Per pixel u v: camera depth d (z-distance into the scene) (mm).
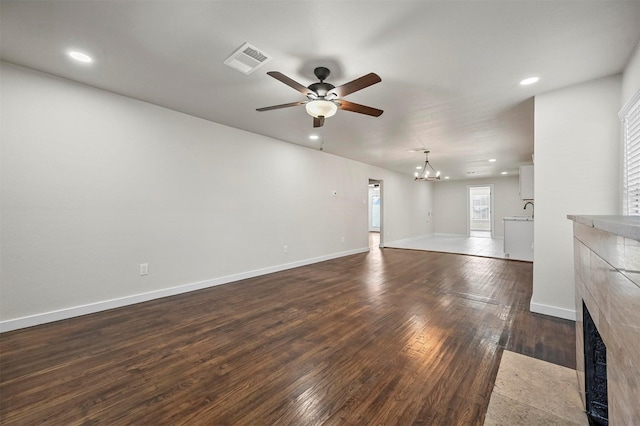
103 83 2812
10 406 1542
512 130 4211
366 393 1672
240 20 1828
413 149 5602
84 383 1754
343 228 6527
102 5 1699
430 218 11273
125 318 2797
